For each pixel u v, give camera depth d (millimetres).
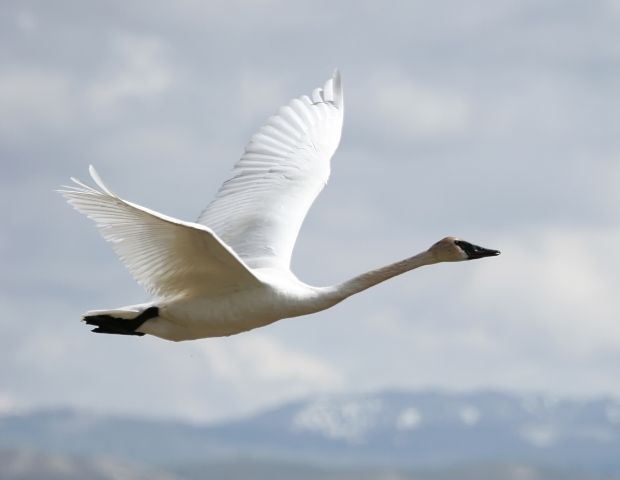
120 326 17344
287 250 18328
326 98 20281
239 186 19234
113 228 15828
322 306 17766
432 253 18453
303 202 19016
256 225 18578
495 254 18531
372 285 18156
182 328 17375
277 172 19312
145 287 16750
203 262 16547
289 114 19922
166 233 16047
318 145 19750
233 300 17141
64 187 15312
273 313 17344
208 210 19016
